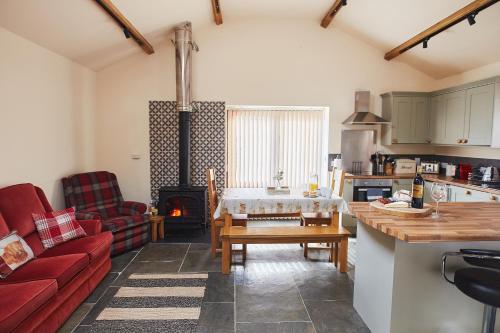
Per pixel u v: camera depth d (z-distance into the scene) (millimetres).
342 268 3254
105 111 4770
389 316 1995
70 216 3012
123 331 2250
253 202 3236
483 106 3803
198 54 4824
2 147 2814
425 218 2062
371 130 5105
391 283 1972
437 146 5195
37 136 3328
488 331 1765
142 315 2447
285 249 3965
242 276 3162
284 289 2896
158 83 4793
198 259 3598
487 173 3998
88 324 2324
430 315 2014
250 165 5301
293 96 4961
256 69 4895
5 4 2545
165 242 4176
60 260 2385
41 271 2209
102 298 2699
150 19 3883
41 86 3389
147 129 4840
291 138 5305
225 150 4996
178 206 4617
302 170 5348
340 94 5023
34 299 1866
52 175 3617
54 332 2162
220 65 4852
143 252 3809
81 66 4281
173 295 2762
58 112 3730
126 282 3000
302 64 4945
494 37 3520
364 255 2375
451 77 4797
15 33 2957
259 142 5281
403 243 1938
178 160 4875
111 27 3635
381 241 2107
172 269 3314
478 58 4047
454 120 4312
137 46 4465
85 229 3133
